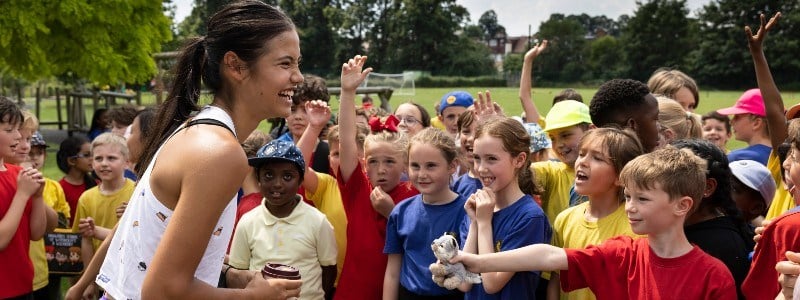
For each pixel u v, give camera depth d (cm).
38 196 415
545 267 267
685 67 6869
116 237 208
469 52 8912
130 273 196
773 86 404
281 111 207
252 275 232
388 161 411
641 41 7706
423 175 357
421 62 8906
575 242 315
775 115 402
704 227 287
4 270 396
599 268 268
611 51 8188
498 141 319
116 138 504
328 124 635
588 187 306
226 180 185
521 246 307
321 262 387
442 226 356
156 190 190
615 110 361
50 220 453
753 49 406
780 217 259
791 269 230
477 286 323
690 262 254
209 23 206
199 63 210
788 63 6222
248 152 443
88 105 3597
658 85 574
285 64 204
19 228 404
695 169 258
